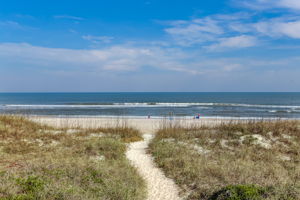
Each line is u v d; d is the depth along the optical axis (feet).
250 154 27.35
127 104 170.19
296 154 28.14
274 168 21.94
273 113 106.63
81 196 13.99
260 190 15.24
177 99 279.08
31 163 20.13
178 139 35.37
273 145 31.07
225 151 28.68
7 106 150.61
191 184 19.02
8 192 13.37
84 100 262.26
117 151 29.32
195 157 25.93
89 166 20.36
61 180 16.51
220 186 17.01
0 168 18.63
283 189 15.23
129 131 43.57
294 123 40.06
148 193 17.99
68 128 45.73
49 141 32.32
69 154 25.64
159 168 24.32
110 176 18.60
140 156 29.35
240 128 38.37
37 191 13.78
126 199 15.11
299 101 223.71
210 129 40.52
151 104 170.91
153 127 60.54
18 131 35.24
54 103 198.70
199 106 152.25
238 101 229.04
